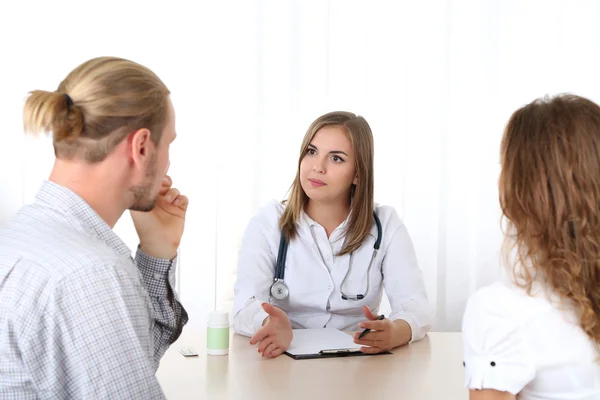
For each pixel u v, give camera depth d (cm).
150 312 115
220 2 304
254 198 309
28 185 292
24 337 96
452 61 320
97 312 97
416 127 319
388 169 318
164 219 139
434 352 178
